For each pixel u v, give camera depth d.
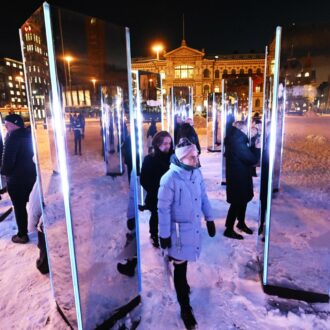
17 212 3.19
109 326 1.94
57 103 1.43
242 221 3.37
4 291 2.37
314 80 1.87
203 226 3.55
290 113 1.94
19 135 3.00
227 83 5.56
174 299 2.21
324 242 2.05
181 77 49.56
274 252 2.15
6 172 3.02
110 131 1.75
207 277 2.48
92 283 1.79
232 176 3.03
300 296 2.16
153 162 2.90
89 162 1.64
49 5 1.34
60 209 1.65
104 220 1.79
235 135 2.99
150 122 4.50
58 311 2.09
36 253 3.02
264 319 1.98
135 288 2.09
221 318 2.00
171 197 1.88
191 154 1.88
